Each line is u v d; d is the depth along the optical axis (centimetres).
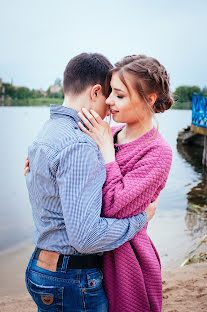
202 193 937
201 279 362
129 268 157
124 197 148
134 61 158
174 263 456
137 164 157
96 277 155
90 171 141
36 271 156
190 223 656
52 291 151
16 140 2645
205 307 303
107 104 165
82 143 142
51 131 153
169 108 171
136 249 160
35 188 151
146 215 159
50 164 142
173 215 717
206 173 1277
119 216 151
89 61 162
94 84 162
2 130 3491
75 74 160
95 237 138
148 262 161
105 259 160
